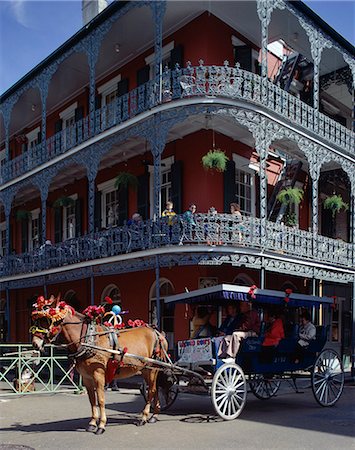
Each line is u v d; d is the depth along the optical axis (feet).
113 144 58.03
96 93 73.92
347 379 55.67
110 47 65.46
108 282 68.64
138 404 38.45
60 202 75.05
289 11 54.95
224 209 57.67
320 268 57.00
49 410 36.81
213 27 58.29
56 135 68.69
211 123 56.13
